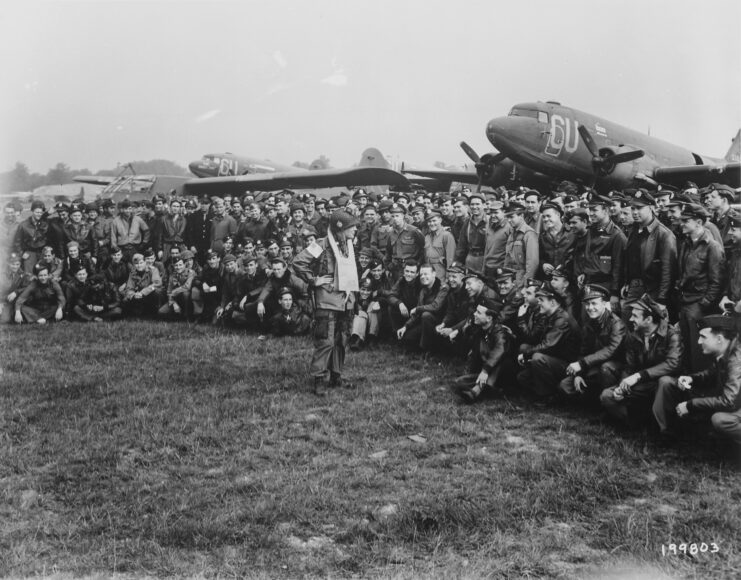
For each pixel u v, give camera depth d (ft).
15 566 12.09
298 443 17.85
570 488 14.75
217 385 22.88
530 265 24.86
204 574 11.86
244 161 83.82
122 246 39.04
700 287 19.76
